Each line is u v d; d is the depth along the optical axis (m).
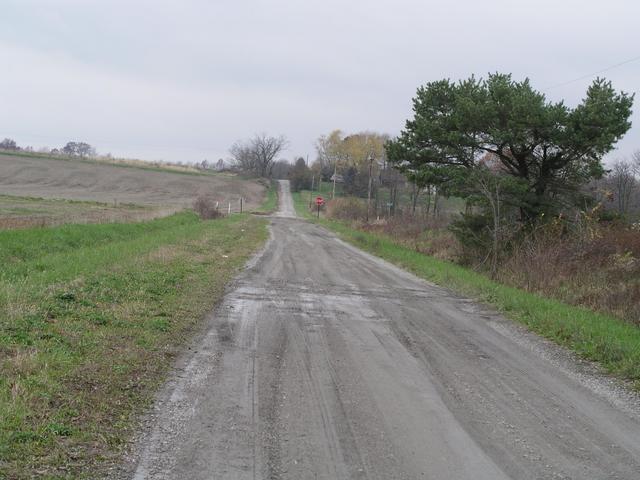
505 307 12.71
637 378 7.65
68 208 42.66
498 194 23.06
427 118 27.11
